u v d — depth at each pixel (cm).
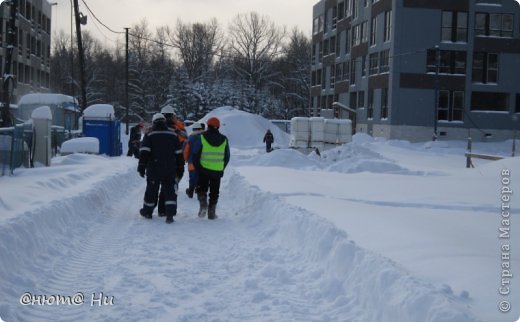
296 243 851
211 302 619
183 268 760
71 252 843
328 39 6988
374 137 5344
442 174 2042
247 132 5044
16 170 1584
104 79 9612
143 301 624
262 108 8825
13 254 710
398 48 4916
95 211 1202
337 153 2817
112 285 683
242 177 1612
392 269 569
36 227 834
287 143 5266
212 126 1176
